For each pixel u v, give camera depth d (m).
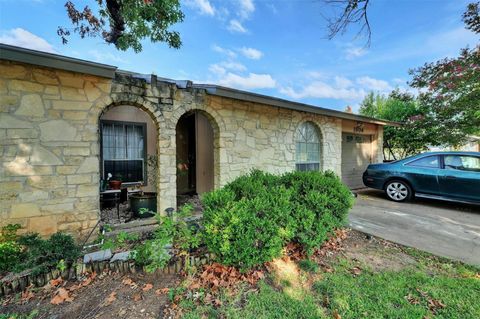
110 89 3.98
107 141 5.97
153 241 2.62
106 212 5.25
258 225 2.41
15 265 2.35
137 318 1.90
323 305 2.09
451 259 2.96
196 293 2.21
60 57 3.18
